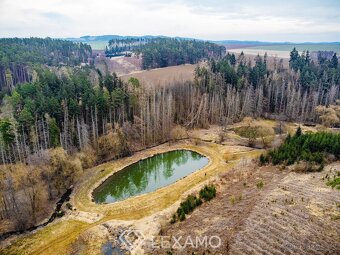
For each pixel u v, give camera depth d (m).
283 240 43.00
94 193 75.06
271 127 115.94
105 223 59.16
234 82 149.38
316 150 76.81
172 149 103.75
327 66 182.50
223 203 59.78
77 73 162.75
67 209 66.12
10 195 61.66
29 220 59.78
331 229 43.78
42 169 70.94
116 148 95.00
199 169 87.44
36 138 85.69
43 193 66.44
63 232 57.69
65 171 74.25
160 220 58.66
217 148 102.19
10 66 168.00
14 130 81.00
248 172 75.50
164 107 114.19
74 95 106.94
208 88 141.25
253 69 160.00
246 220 49.06
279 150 80.56
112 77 121.81
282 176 68.75
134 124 108.12
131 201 68.56
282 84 145.38
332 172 65.81
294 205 51.75
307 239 42.44
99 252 51.19
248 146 102.19
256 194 59.59
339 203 50.69
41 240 55.34
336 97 147.38
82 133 90.88
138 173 89.19
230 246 43.47
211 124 129.50
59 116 94.31
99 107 101.69
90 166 88.19
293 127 121.50
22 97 105.81
